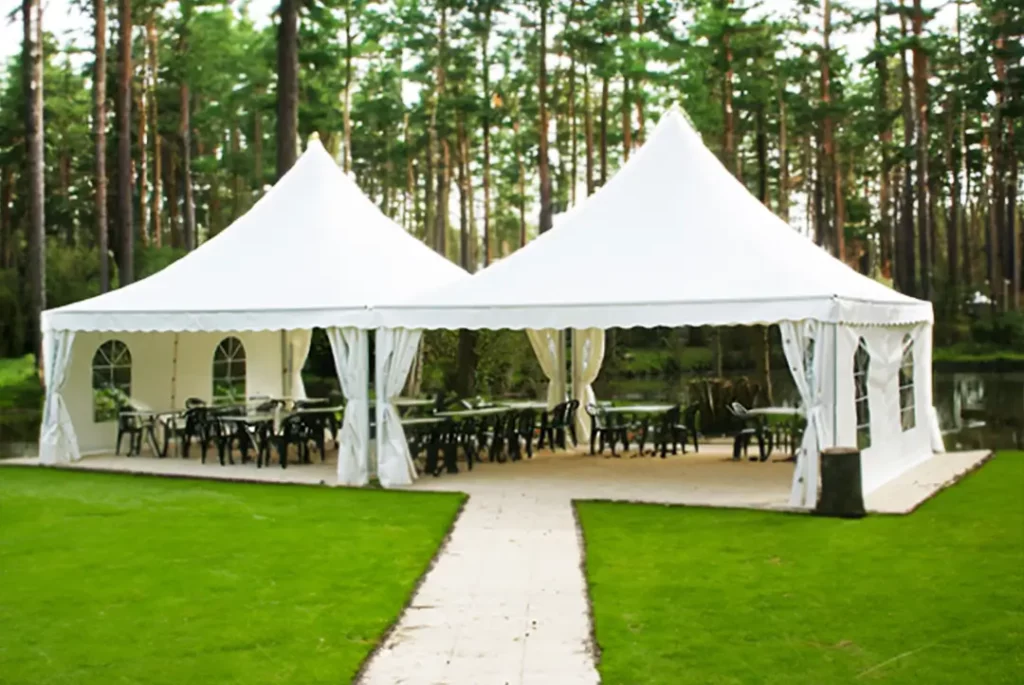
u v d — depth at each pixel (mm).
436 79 39000
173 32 36281
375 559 7438
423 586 6645
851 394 9898
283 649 5336
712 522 8789
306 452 13016
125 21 22516
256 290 12312
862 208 45156
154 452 14211
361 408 11281
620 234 11242
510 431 13078
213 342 15820
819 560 7281
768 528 8492
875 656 5152
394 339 11102
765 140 36500
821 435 9383
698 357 32906
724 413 15984
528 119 42531
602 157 32562
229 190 43531
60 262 28609
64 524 8867
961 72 37469
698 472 11875
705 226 11125
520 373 20922
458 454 13516
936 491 10336
